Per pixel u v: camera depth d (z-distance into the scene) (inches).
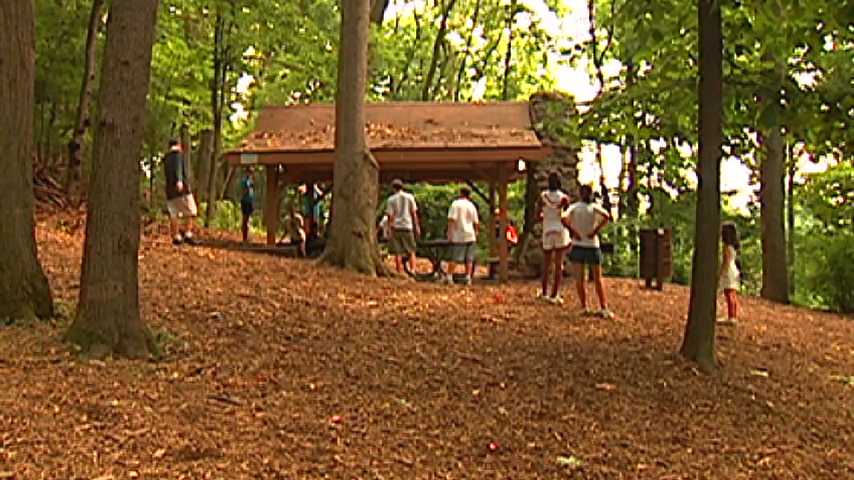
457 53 1357.0
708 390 327.6
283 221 940.0
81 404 223.8
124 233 273.4
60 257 424.8
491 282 621.3
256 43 861.2
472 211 591.8
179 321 328.5
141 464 192.5
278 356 299.1
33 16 293.6
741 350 409.1
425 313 410.9
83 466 187.0
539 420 267.6
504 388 296.7
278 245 661.3
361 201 543.2
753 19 341.1
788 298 749.9
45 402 221.9
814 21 312.7
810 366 398.6
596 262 450.0
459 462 222.5
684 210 854.5
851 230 763.4
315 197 842.8
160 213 842.2
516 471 221.0
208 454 203.8
